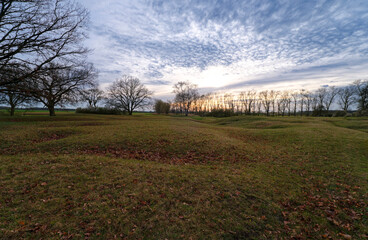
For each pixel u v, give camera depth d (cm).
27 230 400
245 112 8494
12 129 1474
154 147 1198
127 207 513
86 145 1127
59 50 1683
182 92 8944
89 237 400
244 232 455
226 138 1600
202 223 475
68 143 1134
